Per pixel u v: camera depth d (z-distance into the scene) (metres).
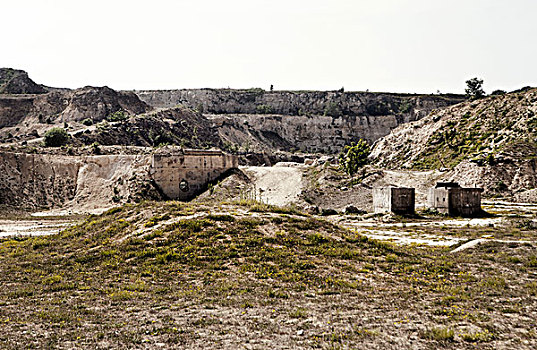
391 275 18.42
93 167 68.69
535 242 26.72
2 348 9.84
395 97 199.25
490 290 16.11
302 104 195.12
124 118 117.94
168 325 11.76
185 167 68.00
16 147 73.75
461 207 47.50
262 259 19.34
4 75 181.38
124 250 20.70
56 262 20.22
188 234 21.78
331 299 14.67
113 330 11.29
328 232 24.03
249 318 12.46
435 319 12.69
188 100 194.25
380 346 10.48
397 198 48.06
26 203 59.62
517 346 10.70
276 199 62.44
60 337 10.72
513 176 61.78
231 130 156.75
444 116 100.44
